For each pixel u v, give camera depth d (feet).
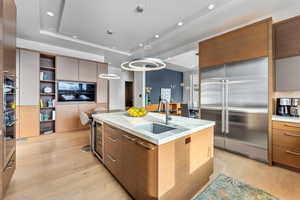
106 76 11.66
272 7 7.77
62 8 8.61
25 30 10.69
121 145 5.37
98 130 7.88
